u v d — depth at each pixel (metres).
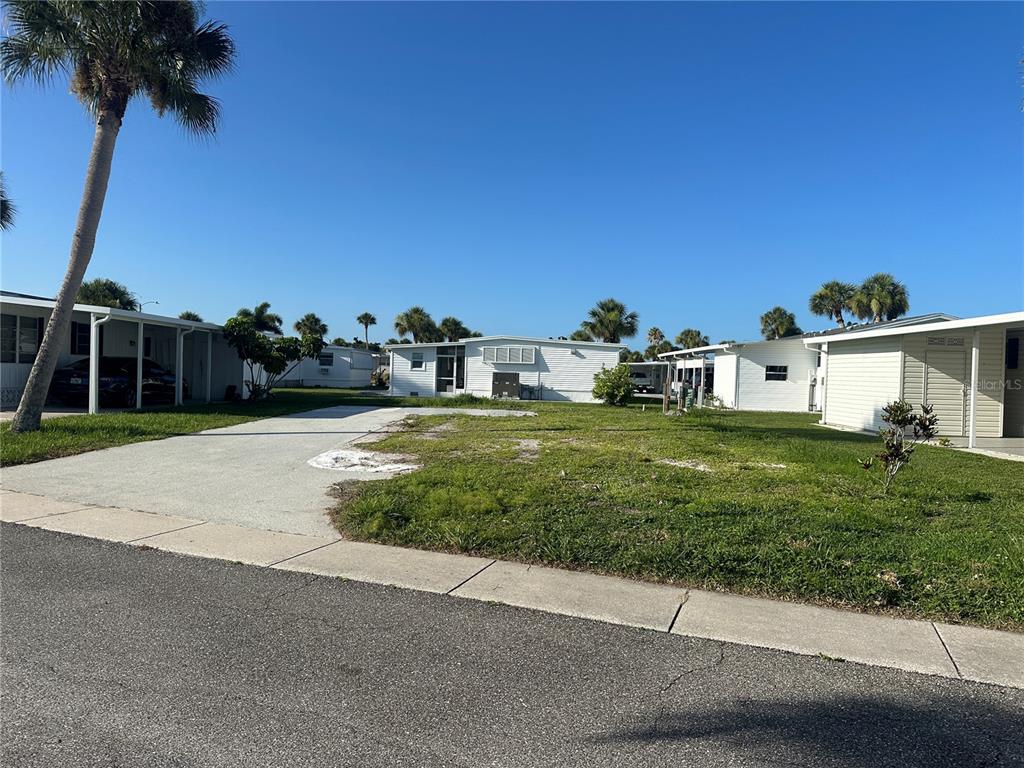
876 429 15.74
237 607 4.16
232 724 2.79
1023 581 4.46
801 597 4.41
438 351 31.59
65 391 17.81
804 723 2.85
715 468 9.48
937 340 15.05
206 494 7.61
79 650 3.50
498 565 5.06
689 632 3.84
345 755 2.58
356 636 3.74
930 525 6.07
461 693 3.10
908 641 3.73
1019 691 3.16
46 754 2.54
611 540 5.46
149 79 12.73
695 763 2.55
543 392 30.64
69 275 12.28
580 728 2.80
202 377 24.39
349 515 6.46
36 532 5.88
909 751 2.64
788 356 27.23
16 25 11.35
